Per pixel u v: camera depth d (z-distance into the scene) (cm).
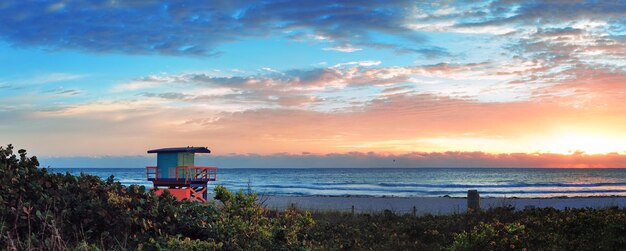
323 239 1498
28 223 876
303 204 4344
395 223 1809
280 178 17550
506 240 1219
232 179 16338
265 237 1037
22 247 802
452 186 11200
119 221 948
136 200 1011
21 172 1029
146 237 930
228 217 1065
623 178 15900
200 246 918
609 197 5644
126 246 908
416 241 1495
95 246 823
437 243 1481
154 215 991
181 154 3691
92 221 950
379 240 1541
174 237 941
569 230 1362
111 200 979
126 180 12756
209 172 3803
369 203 4731
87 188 1032
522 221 1514
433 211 3494
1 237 817
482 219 1731
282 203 4294
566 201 4847
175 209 1035
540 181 14075
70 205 984
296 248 1064
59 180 1044
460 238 1288
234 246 985
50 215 894
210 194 4019
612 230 1235
